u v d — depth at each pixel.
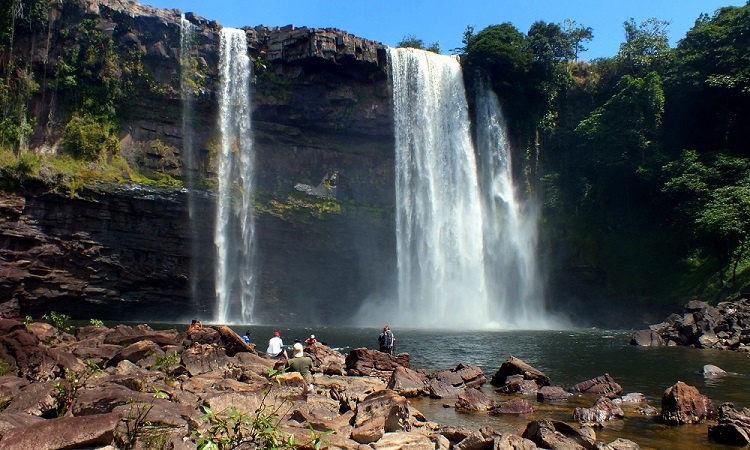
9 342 11.87
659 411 12.65
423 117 52.88
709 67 52.94
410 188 51.88
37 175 37.91
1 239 36.94
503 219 54.62
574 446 9.08
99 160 41.53
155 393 9.04
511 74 55.94
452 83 54.81
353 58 49.12
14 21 39.75
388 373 17.14
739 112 53.44
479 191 54.50
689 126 55.28
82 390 9.58
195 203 44.47
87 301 40.31
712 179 47.50
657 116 52.69
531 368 16.44
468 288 52.75
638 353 26.08
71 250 39.38
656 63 58.25
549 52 56.50
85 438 6.94
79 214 39.75
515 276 53.62
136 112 44.19
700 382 17.09
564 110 59.44
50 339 17.95
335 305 49.94
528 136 56.81
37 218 38.19
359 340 31.48
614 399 14.15
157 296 43.25
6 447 6.62
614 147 52.94
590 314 51.72
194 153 45.59
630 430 10.91
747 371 19.67
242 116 47.47
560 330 44.78
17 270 37.28
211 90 46.03
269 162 48.50
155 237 42.81
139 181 42.00
